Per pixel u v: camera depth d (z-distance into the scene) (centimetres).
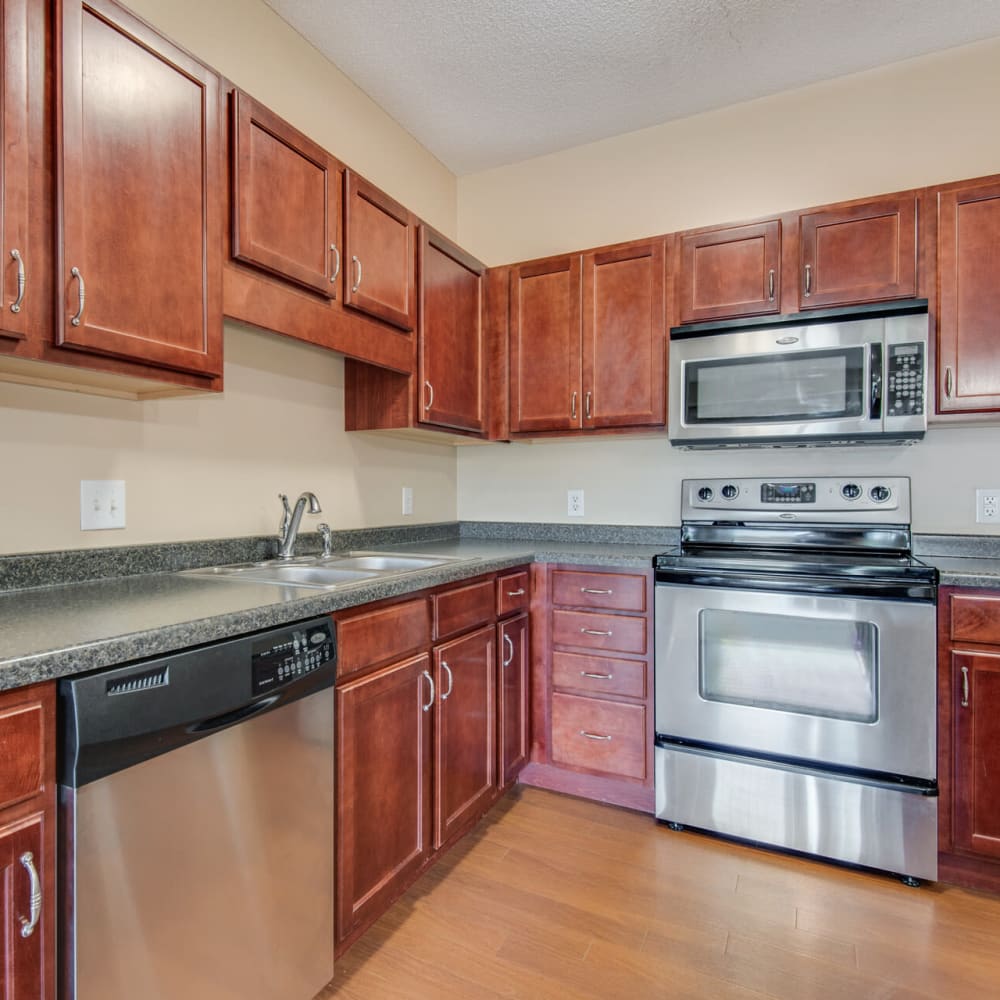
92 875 84
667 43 208
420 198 271
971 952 143
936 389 187
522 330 247
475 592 186
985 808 163
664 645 199
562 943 146
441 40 206
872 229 194
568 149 275
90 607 110
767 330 202
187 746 97
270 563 180
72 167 106
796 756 182
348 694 133
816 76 227
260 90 189
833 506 218
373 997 130
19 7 98
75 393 141
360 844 137
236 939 106
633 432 230
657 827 199
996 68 209
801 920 154
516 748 212
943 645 167
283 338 181
